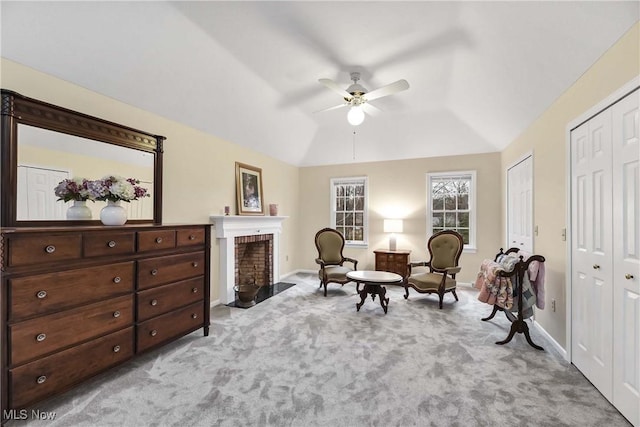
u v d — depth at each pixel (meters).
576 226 2.40
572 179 2.46
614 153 1.91
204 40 2.61
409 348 2.70
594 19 1.81
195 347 2.70
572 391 2.05
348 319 3.46
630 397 1.73
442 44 2.62
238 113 3.89
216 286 4.06
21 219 2.02
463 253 5.20
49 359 1.81
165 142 3.34
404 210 5.60
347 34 2.50
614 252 1.91
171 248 2.63
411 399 1.94
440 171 5.37
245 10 2.23
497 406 1.87
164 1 2.15
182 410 1.81
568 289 2.49
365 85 3.49
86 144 2.45
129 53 2.46
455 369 2.33
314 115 4.62
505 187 4.69
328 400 1.92
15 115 1.99
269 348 2.68
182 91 3.12
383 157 5.66
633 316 1.73
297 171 6.34
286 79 3.36
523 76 2.69
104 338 2.10
